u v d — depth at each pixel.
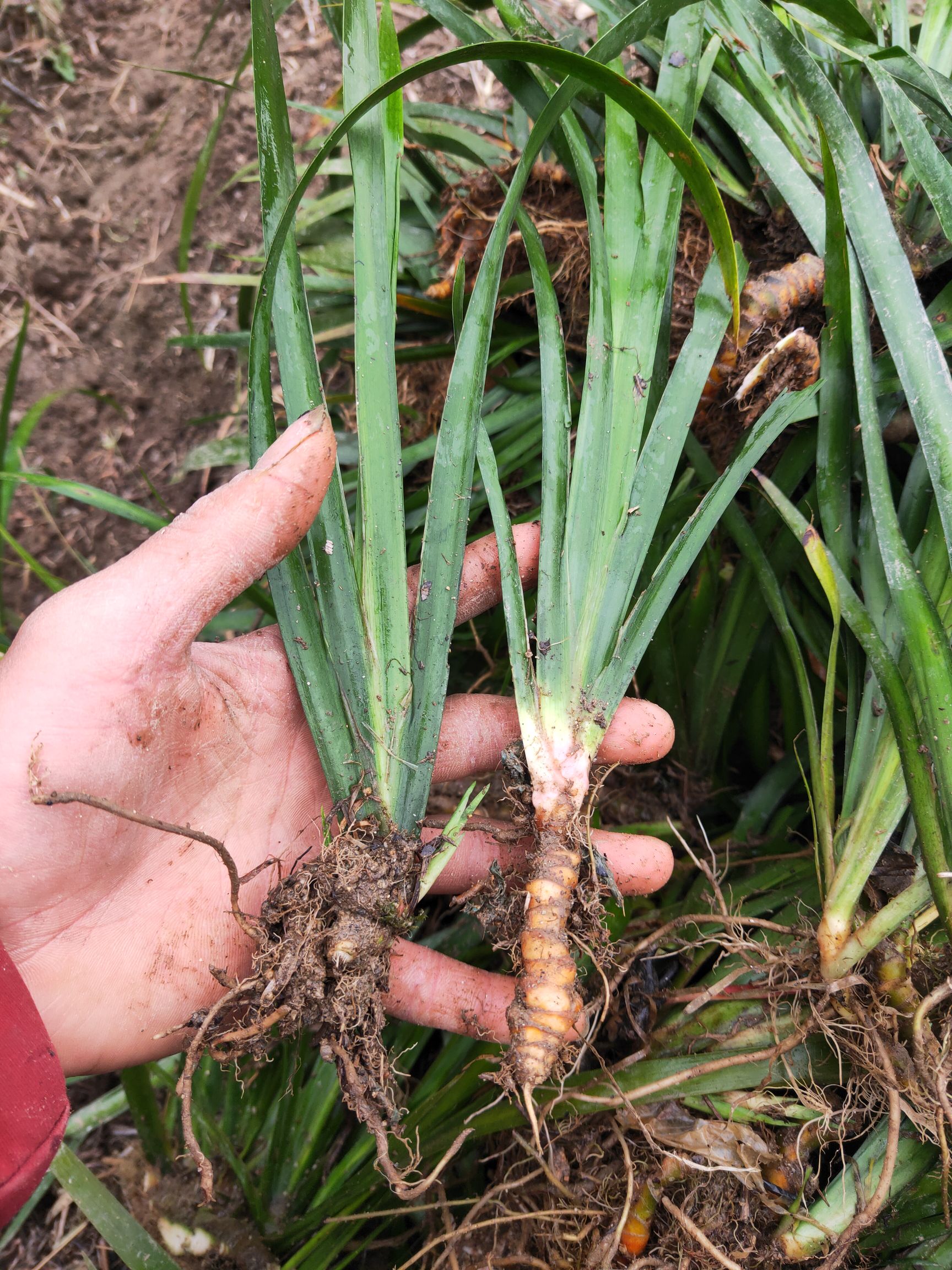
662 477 0.24
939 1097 0.21
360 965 0.22
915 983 0.23
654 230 0.25
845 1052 0.23
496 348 0.32
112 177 0.46
